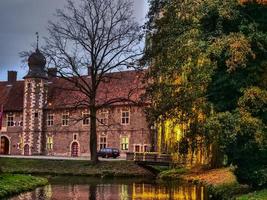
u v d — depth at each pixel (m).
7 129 84.19
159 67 33.56
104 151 69.81
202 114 30.33
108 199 29.41
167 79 33.34
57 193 32.03
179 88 31.92
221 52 24.45
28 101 81.19
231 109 24.94
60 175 51.75
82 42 55.44
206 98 26.94
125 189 35.91
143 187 37.41
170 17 32.41
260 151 23.98
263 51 24.41
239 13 24.92
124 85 74.94
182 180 42.81
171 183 40.75
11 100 85.38
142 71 51.19
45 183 38.47
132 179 47.06
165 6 33.22
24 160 56.28
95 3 55.38
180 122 32.88
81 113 76.56
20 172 52.19
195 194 31.81
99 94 76.19
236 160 24.59
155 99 34.03
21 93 85.44
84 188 36.72
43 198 28.17
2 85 89.75
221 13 24.69
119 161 54.53
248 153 24.09
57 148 79.56
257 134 23.12
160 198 29.77
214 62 25.03
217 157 41.31
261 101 23.61
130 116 72.31
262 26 24.98
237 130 23.17
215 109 25.45
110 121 74.06
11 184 31.16
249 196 22.17
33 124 81.06
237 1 25.00
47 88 82.12
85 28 55.34
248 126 23.22
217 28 25.48
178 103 31.44
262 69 24.39
